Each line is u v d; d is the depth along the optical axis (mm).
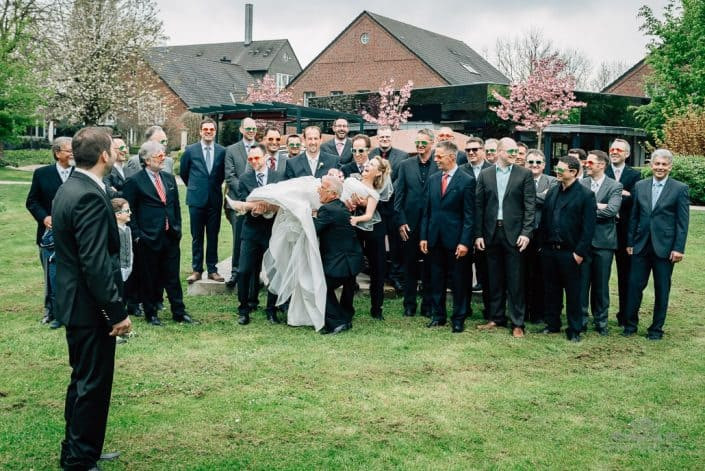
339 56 46000
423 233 7207
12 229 13898
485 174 6992
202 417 4645
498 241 6945
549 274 6957
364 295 8500
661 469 4051
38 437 4262
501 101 25031
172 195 6984
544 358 6148
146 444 4230
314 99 31344
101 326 3635
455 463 4066
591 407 4984
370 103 29625
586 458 4168
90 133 3609
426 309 7695
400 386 5312
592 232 6660
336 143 8742
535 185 7438
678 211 6754
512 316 6934
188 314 7230
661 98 27719
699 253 12266
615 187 7074
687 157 18828
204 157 8352
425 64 43344
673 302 8727
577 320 6770
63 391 5070
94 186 3604
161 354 5965
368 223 7254
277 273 7055
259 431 4445
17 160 34844
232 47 66250
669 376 5688
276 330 6883
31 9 29766
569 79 27938
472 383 5418
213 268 8547
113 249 3738
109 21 32938
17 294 8406
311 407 4852
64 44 31922
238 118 14172
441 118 25844
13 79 27172
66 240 3584
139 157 7305
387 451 4195
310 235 6816
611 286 9727
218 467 3945
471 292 7762
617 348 6523
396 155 8273
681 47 27484
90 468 3729
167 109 37969
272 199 6836
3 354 5910
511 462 4094
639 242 6953
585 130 26750
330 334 6766
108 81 33188
